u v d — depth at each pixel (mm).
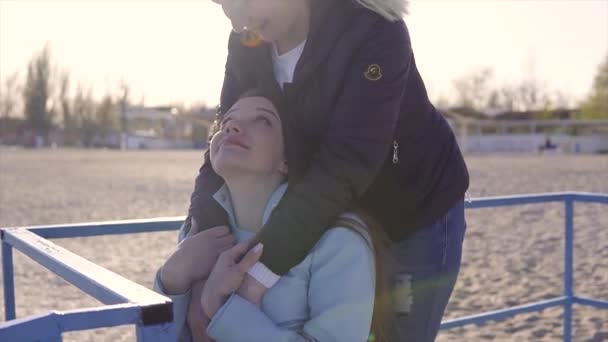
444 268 2135
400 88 1894
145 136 71062
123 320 1127
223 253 1772
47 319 1074
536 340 4898
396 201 2062
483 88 70812
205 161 2154
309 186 1787
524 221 10867
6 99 79312
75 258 1561
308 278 1817
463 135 51906
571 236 3400
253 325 1689
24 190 17781
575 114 62750
